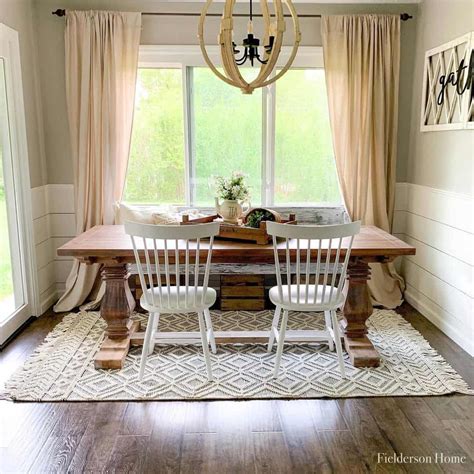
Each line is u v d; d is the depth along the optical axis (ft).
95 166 13.09
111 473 6.86
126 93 13.03
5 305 11.53
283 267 12.87
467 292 10.75
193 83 13.62
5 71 11.46
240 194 10.78
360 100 13.24
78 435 7.73
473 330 10.52
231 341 10.58
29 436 7.70
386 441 7.60
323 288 9.12
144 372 9.57
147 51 13.26
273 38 8.42
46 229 13.51
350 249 8.98
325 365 10.02
